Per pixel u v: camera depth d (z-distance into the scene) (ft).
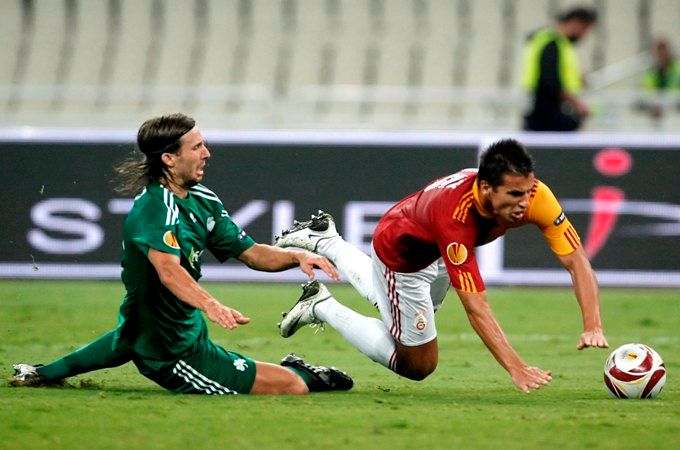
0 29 244.01
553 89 156.56
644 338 108.88
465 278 62.49
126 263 66.59
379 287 70.90
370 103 227.81
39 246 154.92
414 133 154.81
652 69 194.90
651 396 69.82
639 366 69.72
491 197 60.85
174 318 67.31
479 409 64.34
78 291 143.64
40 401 65.57
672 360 93.35
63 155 155.74
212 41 243.19
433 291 73.56
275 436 55.26
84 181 155.33
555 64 156.15
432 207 64.08
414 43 241.14
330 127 184.44
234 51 241.55
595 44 230.48
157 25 245.04
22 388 71.51
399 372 73.41
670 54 191.52
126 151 155.12
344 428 57.52
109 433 55.83
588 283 64.28
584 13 156.56
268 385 69.92
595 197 152.46
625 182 152.35
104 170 155.22
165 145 66.95
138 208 65.98
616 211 152.15
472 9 243.19
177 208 66.85
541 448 52.75
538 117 158.51
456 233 62.54
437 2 244.22
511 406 65.92
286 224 154.71
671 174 151.84
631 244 151.74
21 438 54.54
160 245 64.54
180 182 67.87
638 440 54.75
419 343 70.54
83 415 60.70
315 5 244.83
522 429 57.52
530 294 145.38
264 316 123.34
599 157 152.97
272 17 244.83
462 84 235.20
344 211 154.71
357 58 239.71
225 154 155.94
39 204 155.43
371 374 83.71
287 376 70.54
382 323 73.82
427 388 75.87
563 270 151.12
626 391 69.72
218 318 62.39
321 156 155.33
